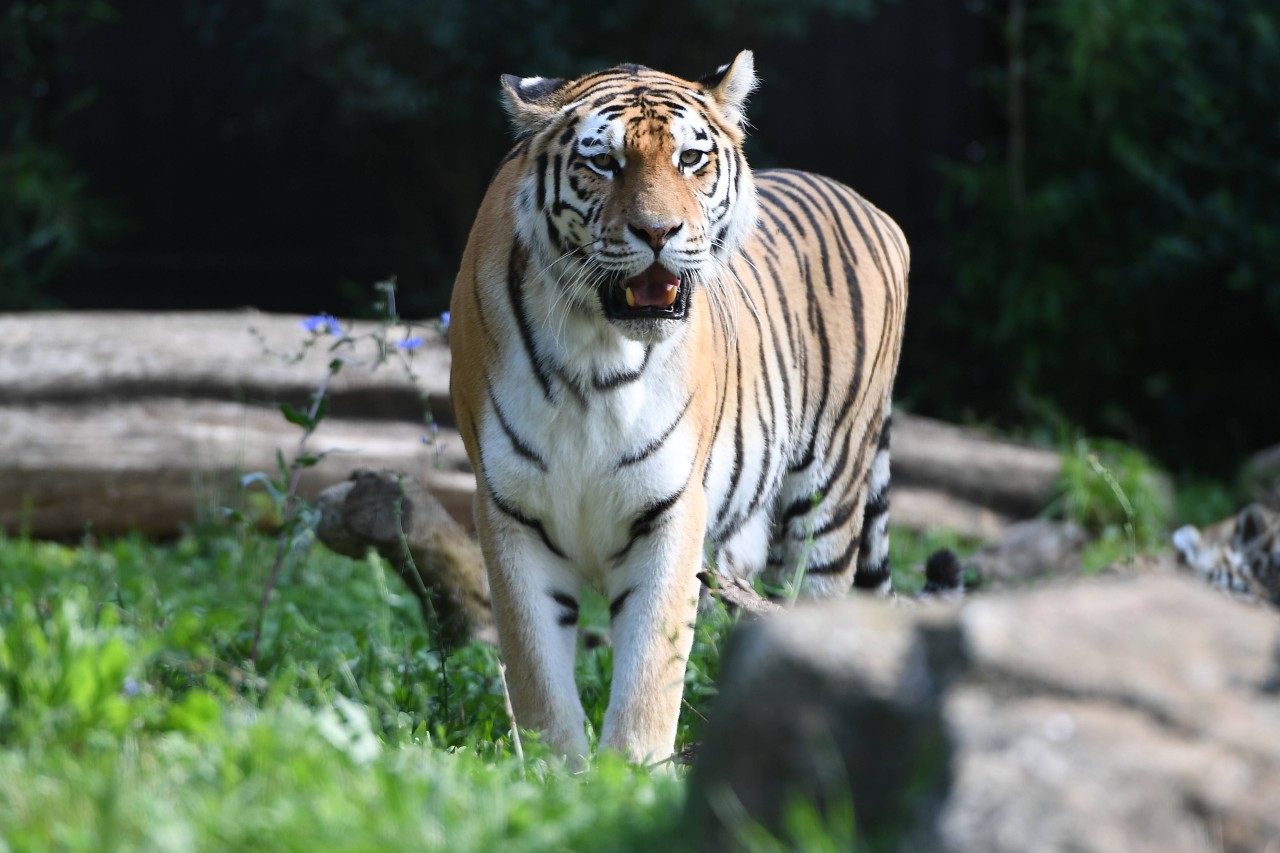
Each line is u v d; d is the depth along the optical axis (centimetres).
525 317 825
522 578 832
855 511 1127
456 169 2555
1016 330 2522
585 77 867
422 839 486
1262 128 2456
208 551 1512
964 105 2745
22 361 1569
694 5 2277
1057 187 2489
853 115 2736
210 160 2652
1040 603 472
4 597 1109
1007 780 420
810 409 1063
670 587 832
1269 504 1686
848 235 1119
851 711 461
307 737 577
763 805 465
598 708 920
